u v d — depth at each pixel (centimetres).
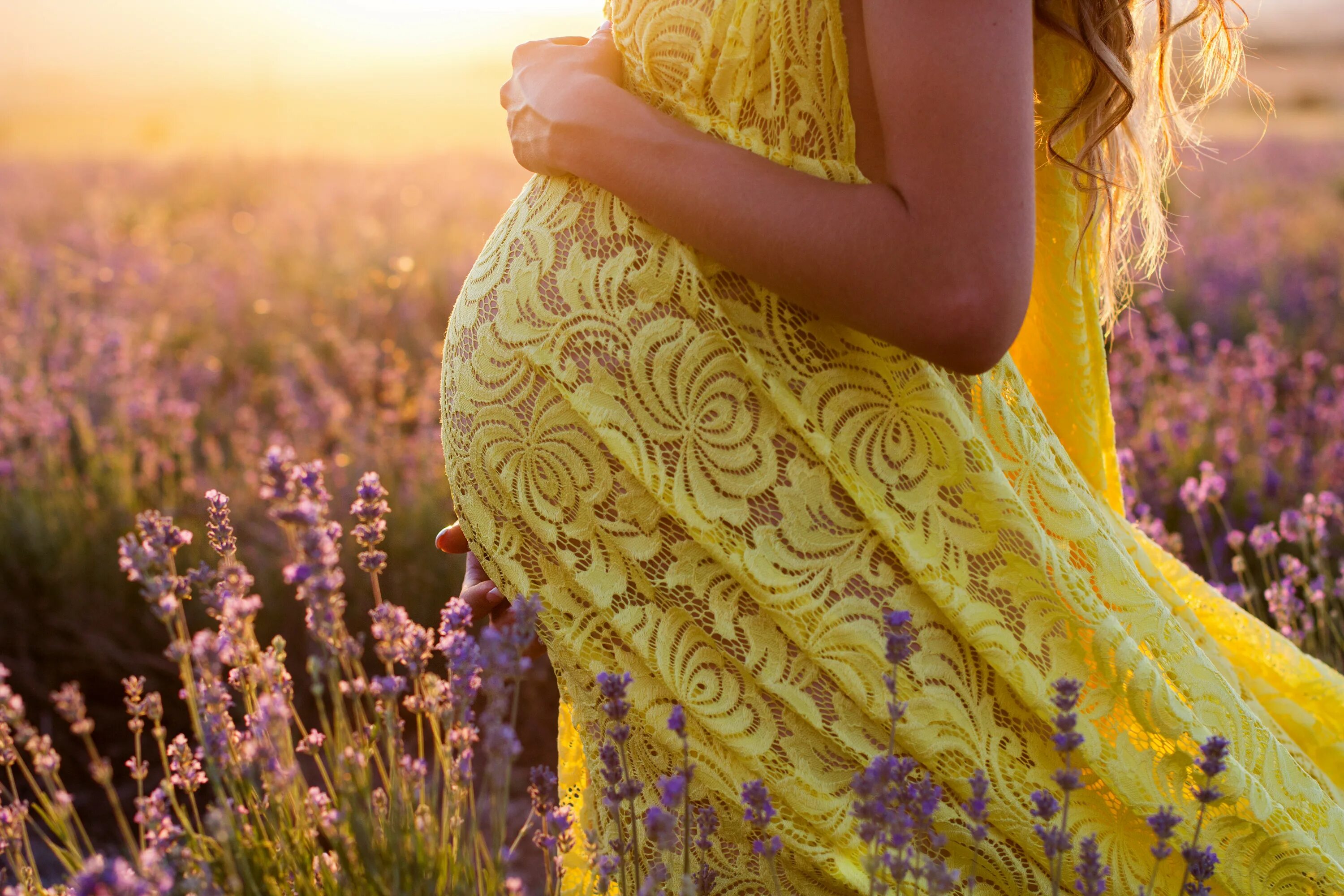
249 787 131
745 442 125
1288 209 1012
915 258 105
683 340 125
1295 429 434
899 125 106
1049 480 130
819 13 116
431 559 340
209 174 1403
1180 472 374
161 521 131
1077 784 114
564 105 129
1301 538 260
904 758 125
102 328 571
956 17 103
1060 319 150
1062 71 136
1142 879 127
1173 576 169
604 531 132
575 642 138
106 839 274
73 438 421
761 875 135
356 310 638
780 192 112
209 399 513
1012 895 129
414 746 290
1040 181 145
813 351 124
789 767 129
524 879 245
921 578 122
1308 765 149
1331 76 2567
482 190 1187
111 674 312
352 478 375
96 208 1099
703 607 129
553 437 133
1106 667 123
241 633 138
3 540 329
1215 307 678
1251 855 126
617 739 125
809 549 125
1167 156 168
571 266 131
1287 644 163
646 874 139
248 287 747
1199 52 161
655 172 119
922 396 121
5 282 717
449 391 148
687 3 123
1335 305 663
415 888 122
